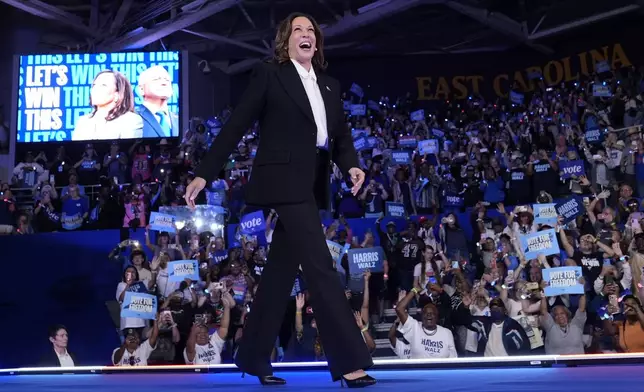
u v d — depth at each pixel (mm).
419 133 16344
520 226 9852
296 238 2508
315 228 2523
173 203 12422
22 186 15766
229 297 8352
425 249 9461
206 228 11945
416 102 21781
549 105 16922
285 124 2533
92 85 17688
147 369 3346
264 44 20125
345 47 21141
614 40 19156
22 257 12812
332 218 12391
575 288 7617
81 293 12492
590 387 1957
